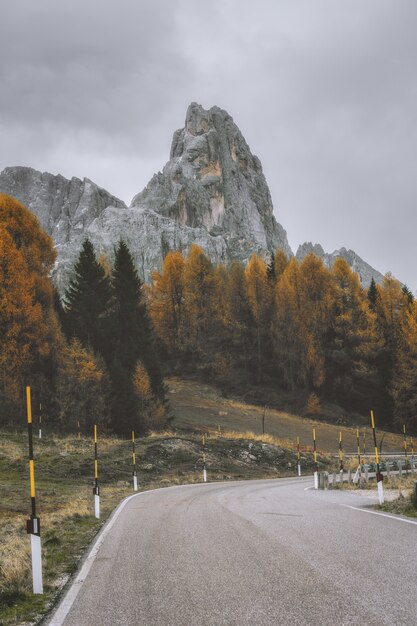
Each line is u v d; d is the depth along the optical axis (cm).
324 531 948
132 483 3055
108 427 4912
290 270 8219
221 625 462
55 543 1103
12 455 3325
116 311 6662
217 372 8144
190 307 8675
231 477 3634
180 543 925
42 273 5375
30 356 4800
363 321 8262
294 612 484
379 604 492
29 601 635
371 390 8031
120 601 570
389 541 820
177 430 5553
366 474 2484
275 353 8394
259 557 745
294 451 4778
